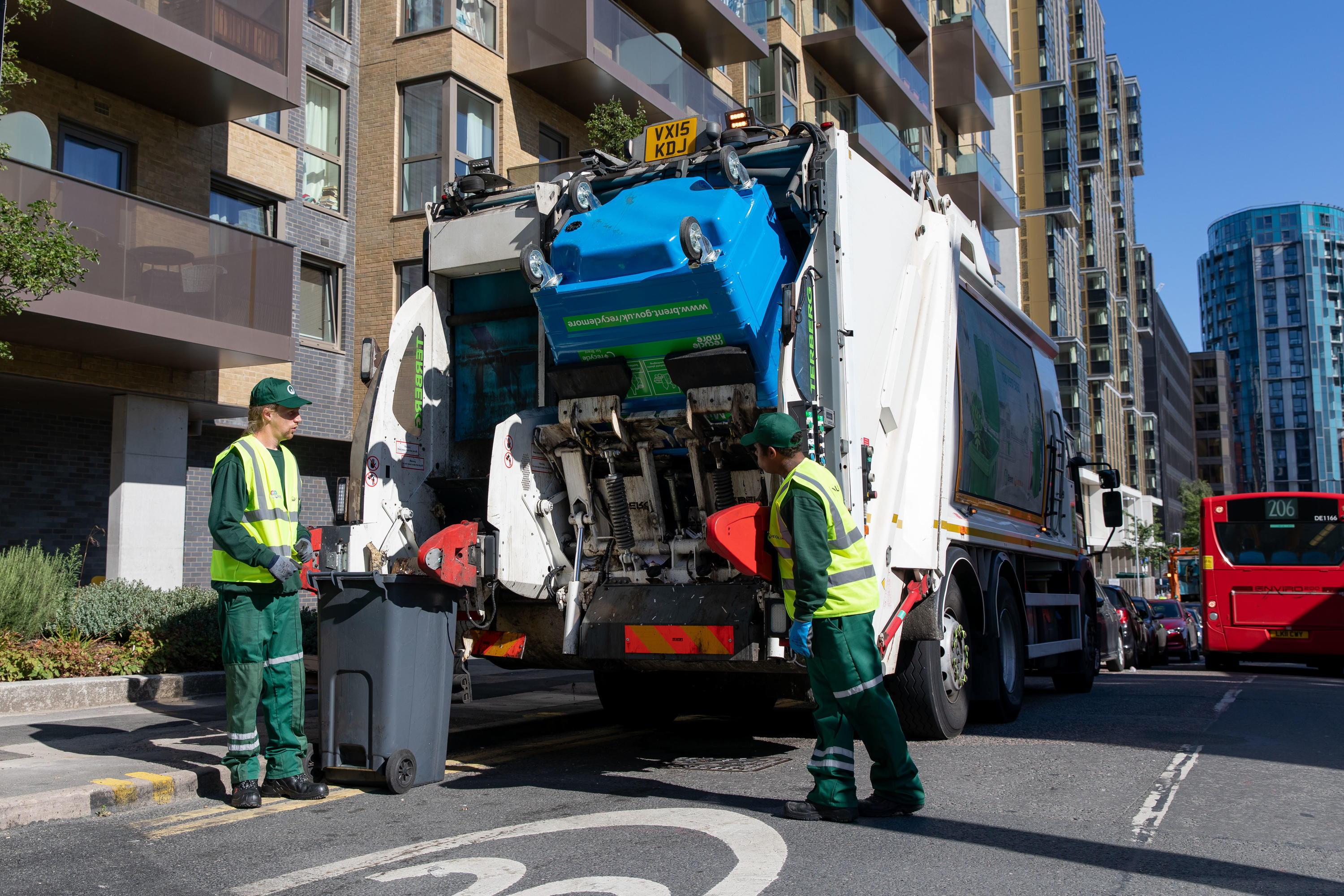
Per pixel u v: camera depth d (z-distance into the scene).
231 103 14.66
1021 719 8.73
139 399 13.99
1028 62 61.16
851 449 6.03
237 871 4.11
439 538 5.78
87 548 14.84
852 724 4.91
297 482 5.55
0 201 8.84
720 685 7.89
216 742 6.57
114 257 11.96
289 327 14.04
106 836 4.64
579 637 6.40
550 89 19.69
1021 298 59.22
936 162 36.62
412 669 5.62
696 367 6.03
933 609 7.02
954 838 4.51
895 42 31.91
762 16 24.61
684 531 6.44
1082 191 72.19
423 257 7.33
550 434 6.60
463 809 5.17
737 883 3.85
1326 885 3.91
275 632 5.38
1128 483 83.31
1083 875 3.99
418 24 18.23
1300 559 17.59
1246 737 7.57
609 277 6.09
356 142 18.44
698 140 6.80
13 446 14.20
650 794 5.46
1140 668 20.77
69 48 12.92
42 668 8.88
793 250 6.45
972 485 8.15
